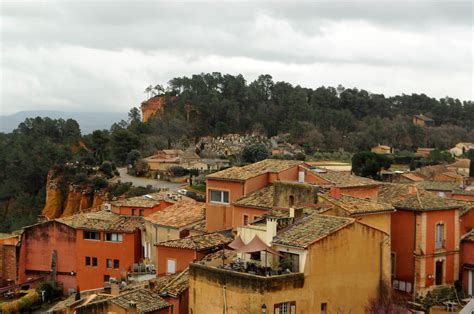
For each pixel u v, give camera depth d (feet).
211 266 142.82
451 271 176.45
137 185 543.80
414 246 170.71
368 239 143.95
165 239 232.53
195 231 217.77
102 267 267.80
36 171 565.12
